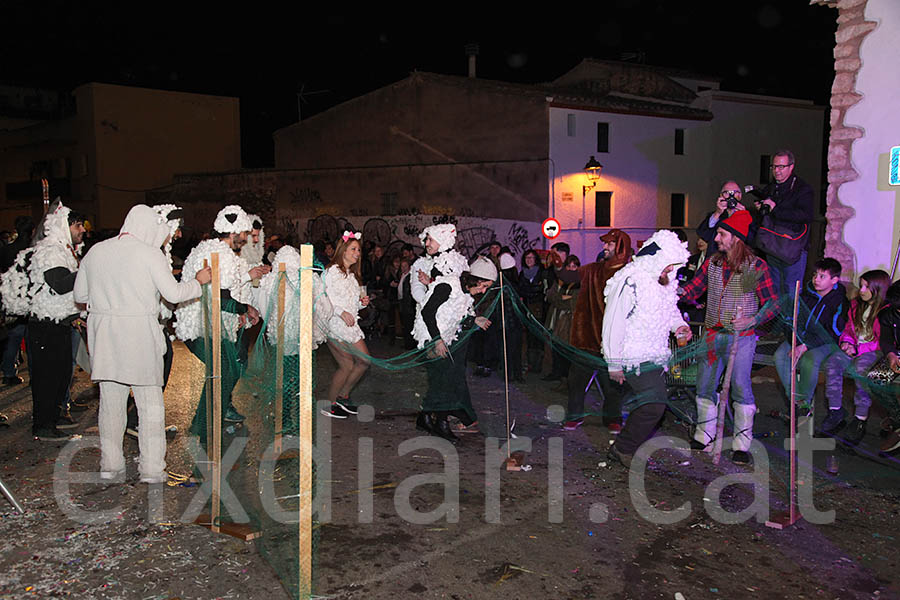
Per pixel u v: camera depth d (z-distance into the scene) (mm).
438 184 22891
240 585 3646
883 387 5852
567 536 4254
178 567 3830
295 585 3588
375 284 14289
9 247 8586
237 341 6461
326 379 9016
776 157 6582
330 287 6762
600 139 22203
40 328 6031
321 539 4176
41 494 4848
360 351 6949
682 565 3896
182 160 32406
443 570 3814
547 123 20547
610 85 24453
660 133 23562
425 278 6270
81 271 4949
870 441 6250
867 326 6094
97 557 3938
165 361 5672
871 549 4105
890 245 7805
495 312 8836
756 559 3975
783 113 27016
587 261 21656
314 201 25938
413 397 7969
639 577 3760
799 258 6672
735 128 25656
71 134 31750
